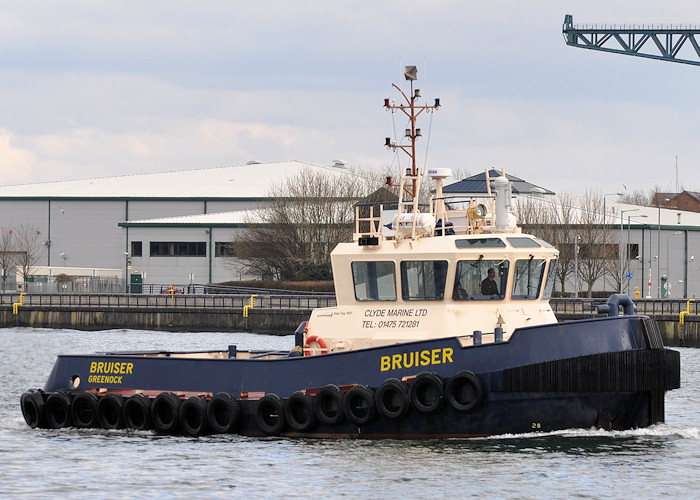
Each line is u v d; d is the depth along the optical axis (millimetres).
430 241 91375
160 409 95312
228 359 94250
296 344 97188
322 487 78312
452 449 86250
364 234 94438
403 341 91125
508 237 91250
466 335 88562
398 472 81000
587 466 82438
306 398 89688
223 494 77812
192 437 94375
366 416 87688
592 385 84625
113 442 94500
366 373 88438
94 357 100625
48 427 101875
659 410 89375
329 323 94688
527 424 86438
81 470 85312
